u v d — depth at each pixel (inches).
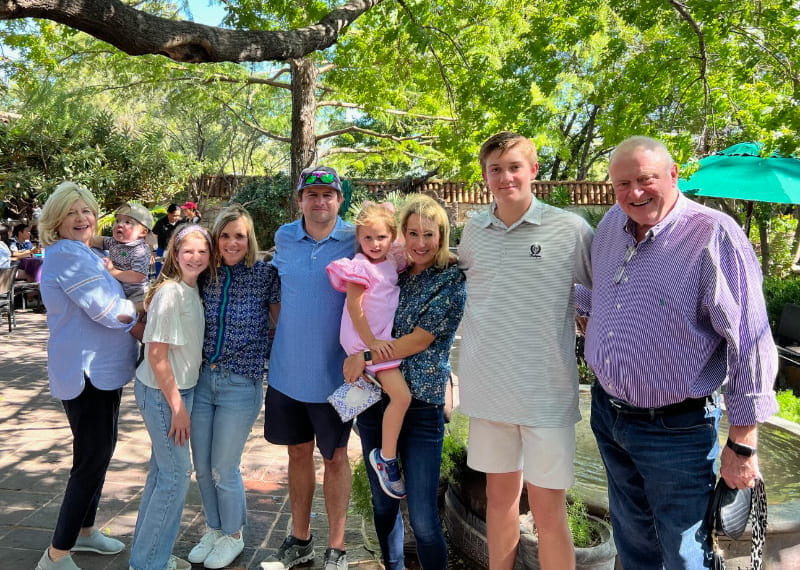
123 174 639.1
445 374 106.0
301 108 420.5
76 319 111.0
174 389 111.0
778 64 256.1
